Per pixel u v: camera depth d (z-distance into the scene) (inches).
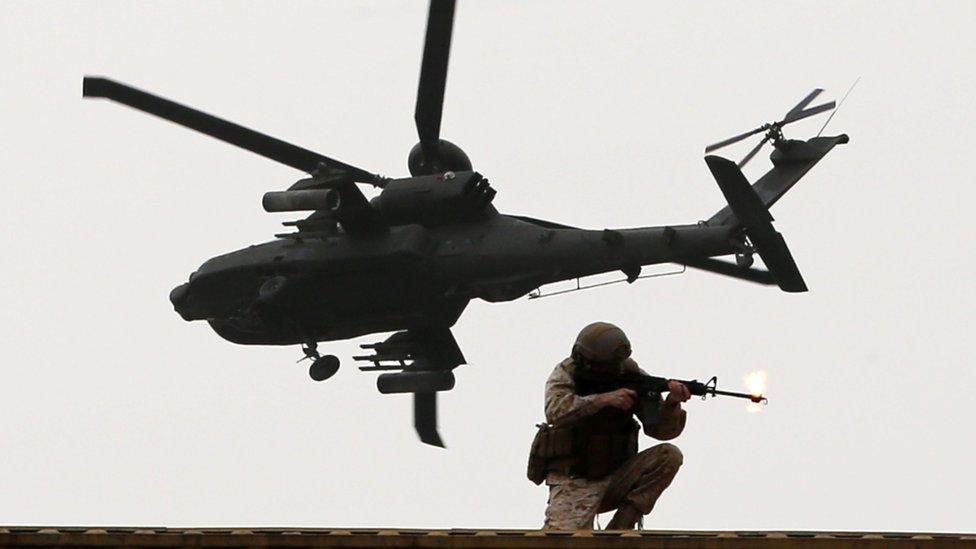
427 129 2938.0
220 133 2790.4
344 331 3085.6
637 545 565.0
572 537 568.4
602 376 855.1
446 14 2704.2
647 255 2738.7
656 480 843.4
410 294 2933.1
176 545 571.8
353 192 2810.0
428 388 3169.3
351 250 2925.7
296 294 3002.0
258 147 2822.3
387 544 569.0
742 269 2849.4
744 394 843.4
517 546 567.5
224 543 572.4
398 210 2913.4
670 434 853.8
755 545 560.7
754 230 2630.4
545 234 2832.2
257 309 3024.1
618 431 847.1
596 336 851.4
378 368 3191.4
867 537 578.2
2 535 570.6
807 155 2763.3
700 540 563.8
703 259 2832.2
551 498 843.4
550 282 2859.3
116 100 2684.5
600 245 2763.3
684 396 842.2
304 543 570.9
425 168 2997.0
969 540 561.3
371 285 2947.8
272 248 3038.9
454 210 2876.5
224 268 3088.1
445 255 2886.3
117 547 571.5
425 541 568.4
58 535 571.8
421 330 3110.2
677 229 2706.7
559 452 845.2
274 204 2775.6
